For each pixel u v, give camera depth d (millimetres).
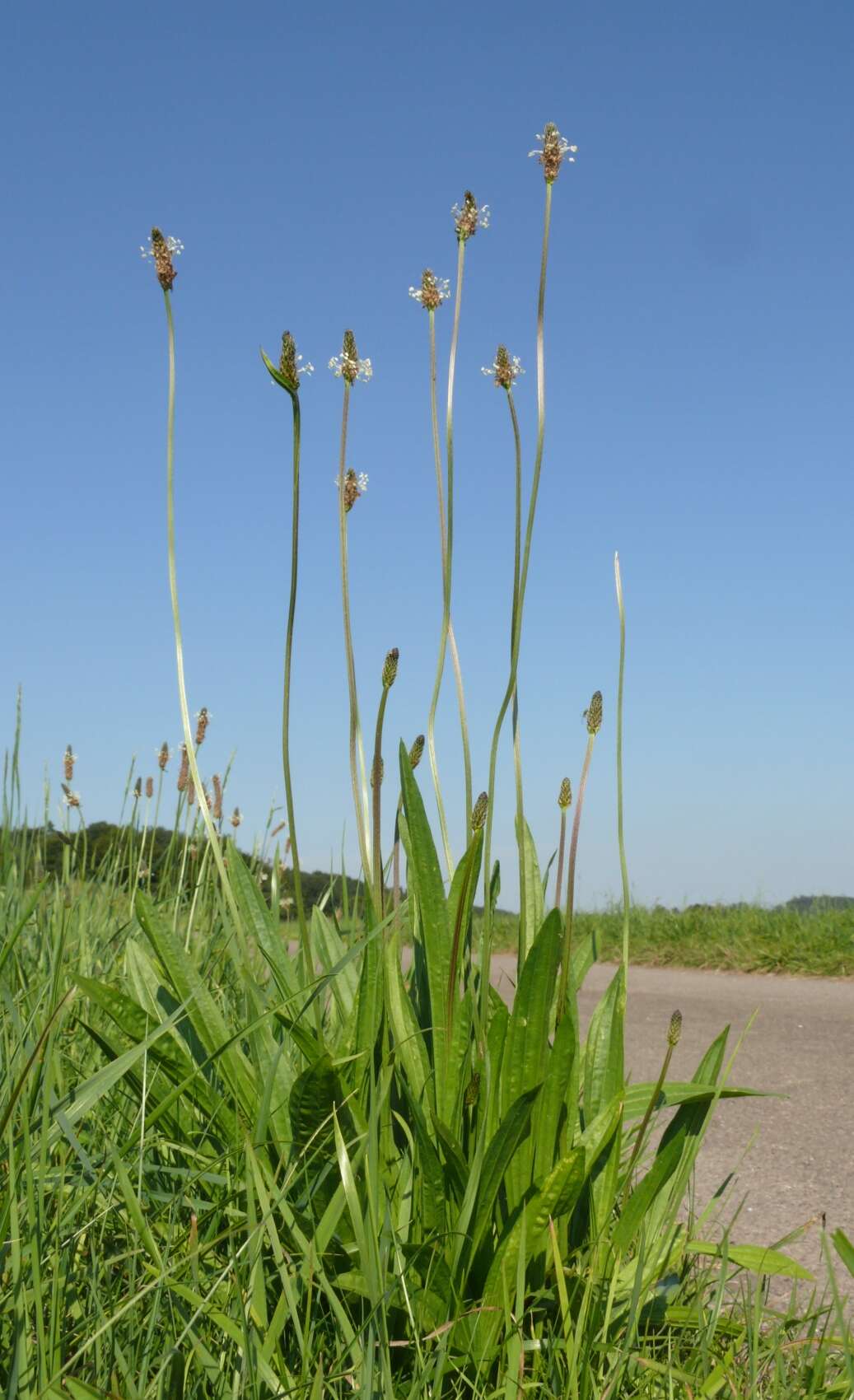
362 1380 1519
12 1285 1483
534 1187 1884
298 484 1896
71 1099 1596
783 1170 3488
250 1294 1562
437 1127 1814
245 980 2025
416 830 1978
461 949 2027
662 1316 1964
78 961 2904
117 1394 1358
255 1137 1745
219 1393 1457
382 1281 1573
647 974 9188
